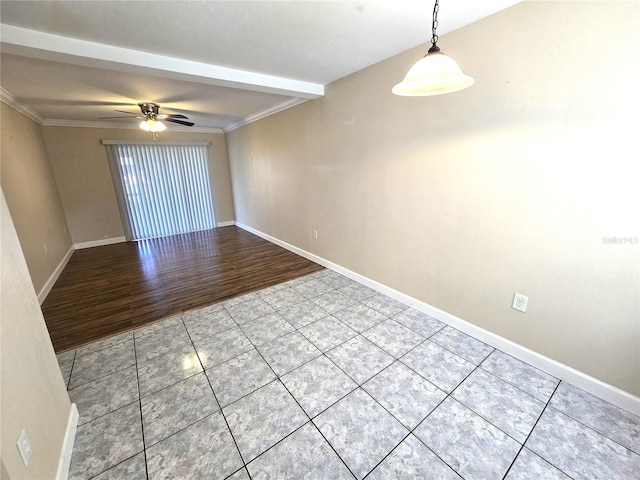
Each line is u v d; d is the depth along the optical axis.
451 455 1.35
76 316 2.65
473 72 1.87
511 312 1.97
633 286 1.46
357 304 2.79
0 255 1.08
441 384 1.77
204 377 1.86
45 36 1.78
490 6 1.65
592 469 1.28
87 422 1.54
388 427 1.49
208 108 4.11
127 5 1.51
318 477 1.26
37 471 1.08
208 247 4.96
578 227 1.59
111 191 5.27
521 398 1.66
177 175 5.91
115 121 4.89
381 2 1.56
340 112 3.00
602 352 1.61
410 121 2.33
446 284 2.36
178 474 1.28
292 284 3.29
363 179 2.92
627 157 1.38
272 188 4.75
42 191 3.90
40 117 4.24
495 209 1.92
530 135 1.68
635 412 1.53
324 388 1.76
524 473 1.27
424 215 2.40
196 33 1.85
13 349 1.06
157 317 2.62
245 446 1.40
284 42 2.02
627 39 1.31
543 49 1.56
